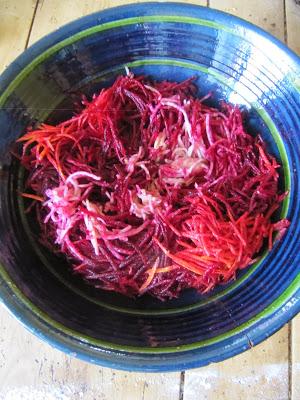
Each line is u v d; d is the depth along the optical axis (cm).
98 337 38
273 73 45
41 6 60
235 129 47
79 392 44
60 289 43
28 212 46
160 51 48
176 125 48
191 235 43
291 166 45
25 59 44
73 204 44
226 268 43
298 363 45
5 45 58
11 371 45
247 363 45
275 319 37
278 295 38
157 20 46
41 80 46
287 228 43
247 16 58
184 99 49
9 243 42
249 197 46
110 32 46
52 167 46
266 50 45
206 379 45
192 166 46
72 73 47
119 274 44
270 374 45
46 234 45
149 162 47
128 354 37
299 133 44
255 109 47
